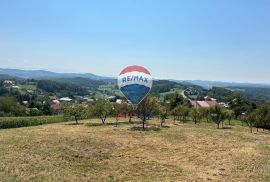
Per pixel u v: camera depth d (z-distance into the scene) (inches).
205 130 2332.7
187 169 1183.6
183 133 2078.0
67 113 2655.0
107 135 1834.4
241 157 1408.7
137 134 1940.2
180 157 1384.1
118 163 1226.6
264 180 1048.2
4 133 1838.1
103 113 2566.4
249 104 4424.2
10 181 898.7
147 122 2775.6
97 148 1432.1
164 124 2701.8
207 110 3122.5
